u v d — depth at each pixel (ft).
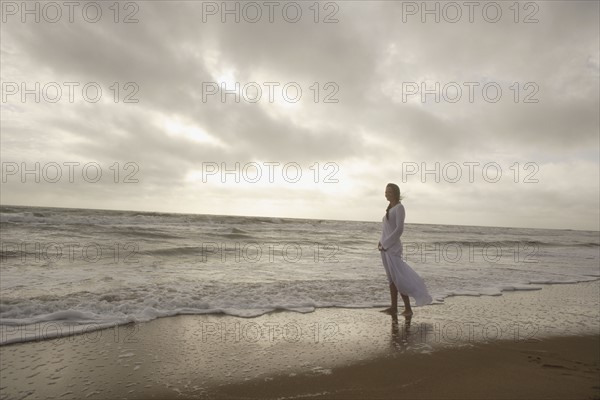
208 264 31.19
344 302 19.39
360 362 11.34
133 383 9.25
